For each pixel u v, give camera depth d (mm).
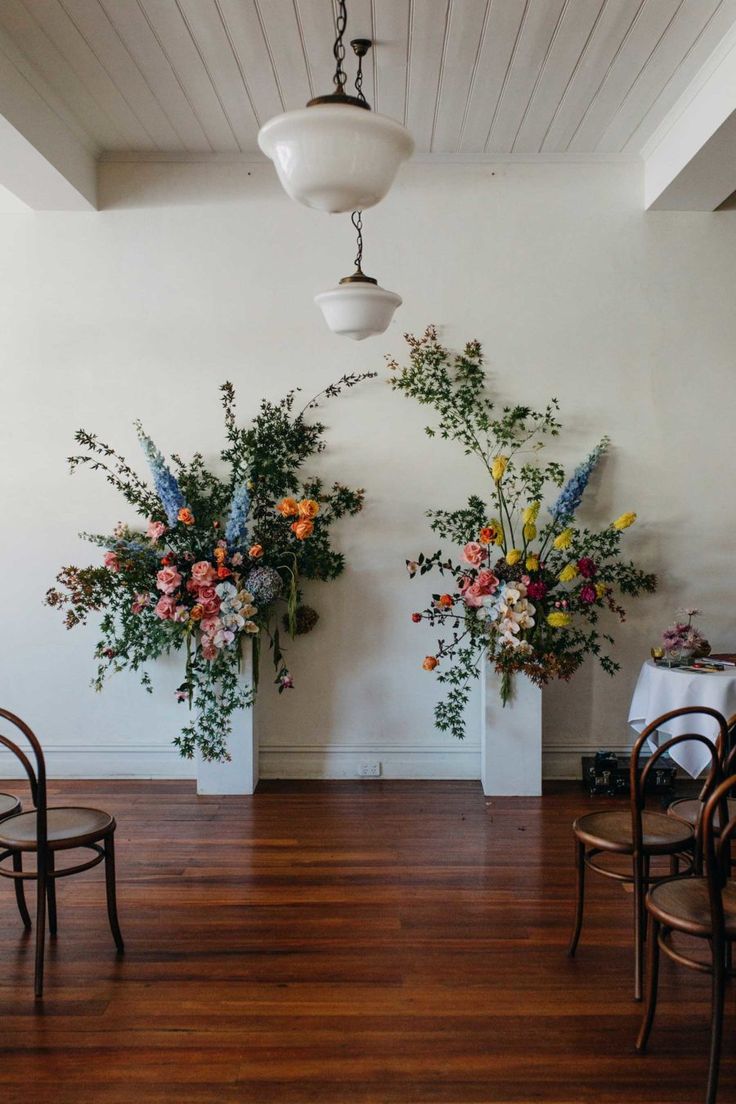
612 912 3668
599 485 5527
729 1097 2486
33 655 5570
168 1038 2762
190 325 5523
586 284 5512
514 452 5512
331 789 5367
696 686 4520
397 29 3996
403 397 5523
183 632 5117
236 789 5270
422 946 3363
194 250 5512
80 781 5527
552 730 5586
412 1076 2582
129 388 5531
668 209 5465
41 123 4625
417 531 5527
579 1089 2525
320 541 5496
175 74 4461
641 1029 2730
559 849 4375
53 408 5531
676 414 5531
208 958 3268
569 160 5473
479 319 5512
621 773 5211
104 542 5246
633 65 4344
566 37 4074
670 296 5512
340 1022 2852
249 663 5238
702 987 3082
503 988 3062
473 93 4641
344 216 5508
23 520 5551
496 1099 2482
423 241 5512
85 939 3416
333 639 5551
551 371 5523
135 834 4586
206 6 3822
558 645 5344
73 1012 2906
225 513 5422
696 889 2658
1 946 3369
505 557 5090
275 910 3674
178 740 5199
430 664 5105
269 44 4148
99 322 5520
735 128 4297
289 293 5516
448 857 4266
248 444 5406
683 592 5555
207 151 5465
